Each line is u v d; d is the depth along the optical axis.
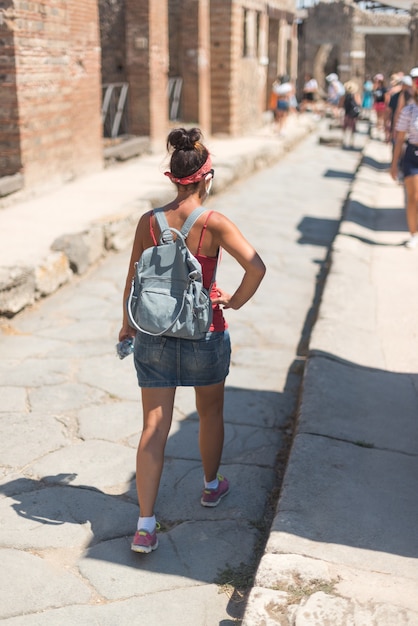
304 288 7.47
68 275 7.26
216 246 3.01
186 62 18.09
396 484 3.51
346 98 21.97
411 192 8.48
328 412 4.17
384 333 5.76
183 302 2.93
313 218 11.15
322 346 5.14
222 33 18.94
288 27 27.97
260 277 2.99
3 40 9.09
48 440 4.19
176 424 4.42
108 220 8.41
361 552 2.94
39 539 3.28
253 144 18.23
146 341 3.04
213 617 2.81
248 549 3.25
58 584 2.98
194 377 3.10
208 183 3.07
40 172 10.05
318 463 3.62
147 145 15.24
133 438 4.25
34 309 6.53
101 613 2.82
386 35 41.72
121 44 15.09
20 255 6.89
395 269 7.79
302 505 3.26
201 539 3.31
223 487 3.64
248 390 4.96
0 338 5.82
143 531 3.12
